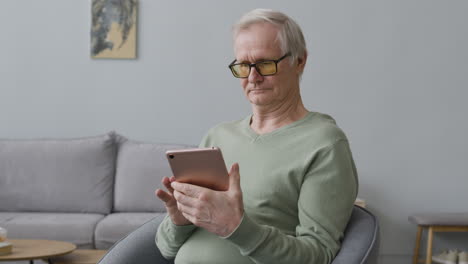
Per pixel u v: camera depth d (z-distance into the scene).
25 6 4.08
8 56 4.09
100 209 3.67
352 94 4.07
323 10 4.05
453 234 4.01
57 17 4.08
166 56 4.09
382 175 4.07
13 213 3.56
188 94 4.09
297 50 1.50
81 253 3.00
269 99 1.50
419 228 3.84
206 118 4.09
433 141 4.07
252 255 1.26
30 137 4.09
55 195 3.65
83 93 4.09
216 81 4.08
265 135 1.53
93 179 3.70
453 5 4.05
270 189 1.45
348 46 4.06
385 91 4.06
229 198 1.22
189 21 4.08
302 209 1.38
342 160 1.40
